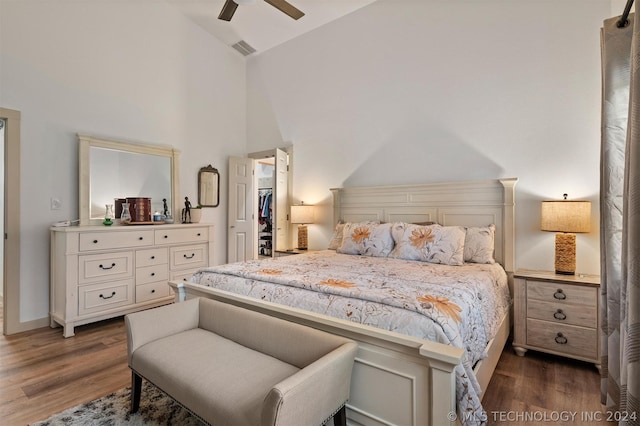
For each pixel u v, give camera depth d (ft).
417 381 4.44
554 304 7.93
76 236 9.78
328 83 14.11
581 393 6.56
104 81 11.95
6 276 9.81
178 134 14.30
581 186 8.93
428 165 11.50
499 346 7.66
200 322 6.86
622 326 4.92
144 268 11.48
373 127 12.84
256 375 4.77
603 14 8.69
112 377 7.32
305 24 14.25
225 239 16.22
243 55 16.98
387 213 12.21
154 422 5.74
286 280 6.65
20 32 10.00
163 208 13.53
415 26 11.84
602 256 6.15
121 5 12.43
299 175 15.06
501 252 9.93
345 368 4.61
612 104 5.92
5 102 9.72
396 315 4.90
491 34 10.34
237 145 16.81
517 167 9.86
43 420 5.79
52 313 10.31
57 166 10.81
